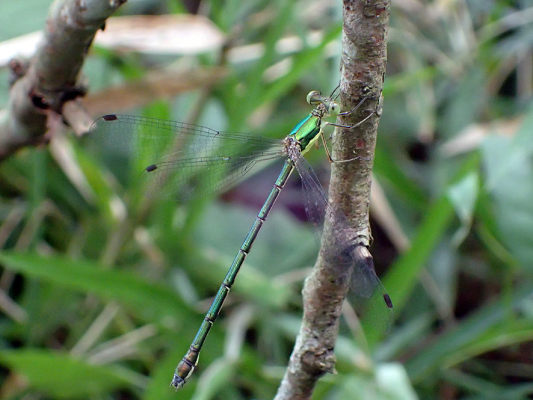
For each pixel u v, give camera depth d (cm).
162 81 60
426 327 61
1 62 59
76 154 61
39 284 61
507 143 60
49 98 57
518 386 61
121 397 61
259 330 61
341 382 59
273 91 61
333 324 56
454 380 61
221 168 60
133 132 60
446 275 61
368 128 53
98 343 61
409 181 61
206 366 60
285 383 56
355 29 48
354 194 56
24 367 59
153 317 61
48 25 56
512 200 60
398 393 59
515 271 61
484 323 60
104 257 61
